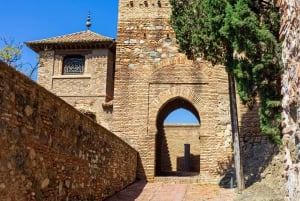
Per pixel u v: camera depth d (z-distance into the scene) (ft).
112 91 84.43
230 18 38.27
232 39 38.60
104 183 44.29
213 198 49.42
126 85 69.05
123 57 70.23
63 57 84.17
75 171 34.12
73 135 33.53
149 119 67.51
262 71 37.04
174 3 55.62
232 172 61.31
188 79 68.18
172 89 68.23
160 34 70.59
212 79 67.56
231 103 53.31
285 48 18.75
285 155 19.36
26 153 24.79
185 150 104.42
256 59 37.55
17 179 23.59
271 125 37.70
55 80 82.79
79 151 35.14
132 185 59.11
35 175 26.14
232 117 53.11
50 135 28.60
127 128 67.46
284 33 18.89
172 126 108.27
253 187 50.80
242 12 37.04
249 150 60.85
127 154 57.62
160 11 71.56
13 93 22.90
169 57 69.41
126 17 71.82
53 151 29.17
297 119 16.75
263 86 37.52
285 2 18.39
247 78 40.27
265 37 35.76
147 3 72.08
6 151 22.25
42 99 27.09
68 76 82.48
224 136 65.05
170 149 107.76
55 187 29.58
